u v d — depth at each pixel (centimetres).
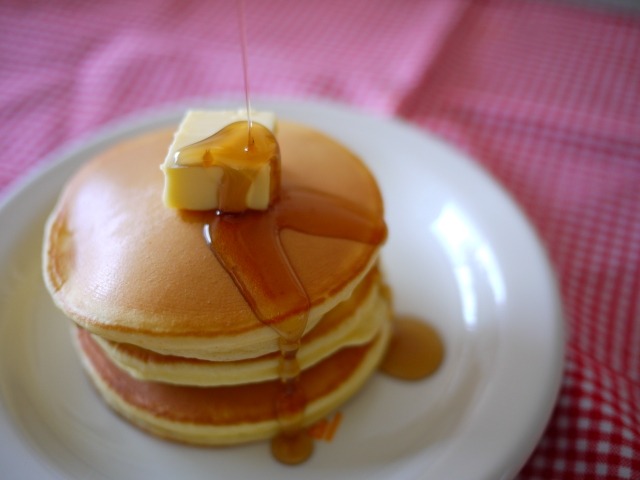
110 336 18
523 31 43
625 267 28
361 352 22
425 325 24
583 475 20
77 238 20
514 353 21
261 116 21
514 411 20
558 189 32
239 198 19
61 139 34
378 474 20
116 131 29
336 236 20
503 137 34
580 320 26
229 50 40
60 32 41
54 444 21
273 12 44
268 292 18
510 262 24
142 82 37
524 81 38
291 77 38
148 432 21
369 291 22
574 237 30
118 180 21
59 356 23
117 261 19
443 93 37
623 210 31
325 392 21
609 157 33
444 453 19
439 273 26
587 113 36
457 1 45
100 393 22
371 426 22
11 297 24
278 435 21
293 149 22
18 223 26
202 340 18
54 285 19
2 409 20
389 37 42
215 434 21
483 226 26
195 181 19
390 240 27
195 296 18
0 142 33
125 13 43
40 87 37
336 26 43
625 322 26
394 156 29
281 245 19
